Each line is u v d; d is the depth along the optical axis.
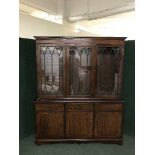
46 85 3.36
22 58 3.50
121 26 5.32
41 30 4.48
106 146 3.33
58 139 3.37
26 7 4.00
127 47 3.68
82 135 3.37
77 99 3.34
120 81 3.34
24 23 4.10
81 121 3.35
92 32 5.68
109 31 5.68
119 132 3.37
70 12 4.84
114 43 3.29
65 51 3.29
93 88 3.35
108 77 3.39
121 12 3.99
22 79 3.52
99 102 3.31
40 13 4.39
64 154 3.07
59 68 3.33
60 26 4.89
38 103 3.29
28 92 3.66
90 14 4.41
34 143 3.43
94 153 3.10
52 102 3.29
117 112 3.35
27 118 3.68
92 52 3.30
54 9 4.65
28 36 4.21
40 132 3.34
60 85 3.35
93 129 3.36
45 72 3.34
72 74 3.37
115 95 3.38
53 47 3.29
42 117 3.32
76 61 3.35
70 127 3.36
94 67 3.32
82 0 4.62
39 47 3.27
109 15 4.21
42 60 3.32
